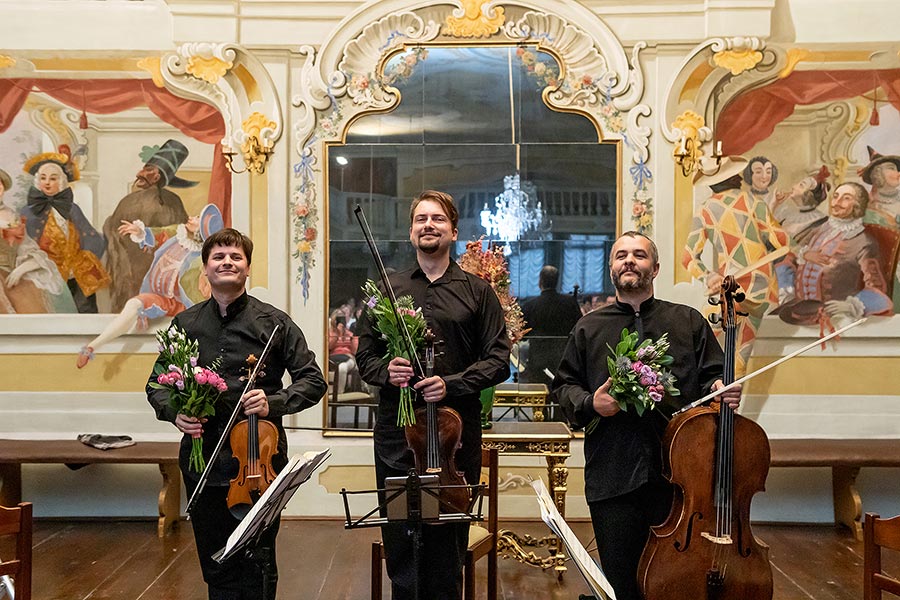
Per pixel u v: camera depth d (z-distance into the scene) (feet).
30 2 18.67
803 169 18.38
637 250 10.61
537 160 18.79
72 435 18.60
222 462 10.42
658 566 9.46
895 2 18.24
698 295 18.34
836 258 18.25
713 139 18.48
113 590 13.85
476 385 10.19
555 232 18.78
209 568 10.53
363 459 18.37
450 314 10.66
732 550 9.56
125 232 18.67
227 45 18.44
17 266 18.63
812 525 18.28
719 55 18.28
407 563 10.34
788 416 18.25
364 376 10.65
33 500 18.72
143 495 18.81
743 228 18.33
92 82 18.71
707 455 9.65
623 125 18.66
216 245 10.80
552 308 18.78
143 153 18.72
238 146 18.67
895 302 18.20
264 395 10.30
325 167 18.81
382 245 18.84
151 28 18.70
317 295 18.76
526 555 14.65
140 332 18.63
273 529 10.33
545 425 14.83
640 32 18.51
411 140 18.86
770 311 18.24
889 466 16.71
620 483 10.04
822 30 18.33
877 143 18.26
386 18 18.65
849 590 13.88
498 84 18.81
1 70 18.65
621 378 9.55
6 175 18.66
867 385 18.22
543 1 18.54
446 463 9.90
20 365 18.62
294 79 18.83
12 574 8.56
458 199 18.85
